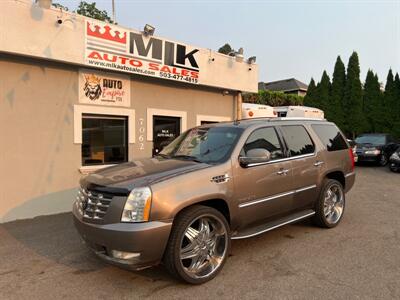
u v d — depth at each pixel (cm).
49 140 711
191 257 383
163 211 355
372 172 1396
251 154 432
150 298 354
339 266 425
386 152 1664
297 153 528
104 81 788
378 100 2341
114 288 377
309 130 570
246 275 402
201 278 381
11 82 659
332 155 591
